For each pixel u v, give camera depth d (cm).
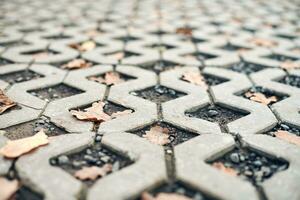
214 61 85
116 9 156
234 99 63
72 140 48
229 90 67
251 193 39
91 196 38
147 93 66
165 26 122
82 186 40
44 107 59
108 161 45
